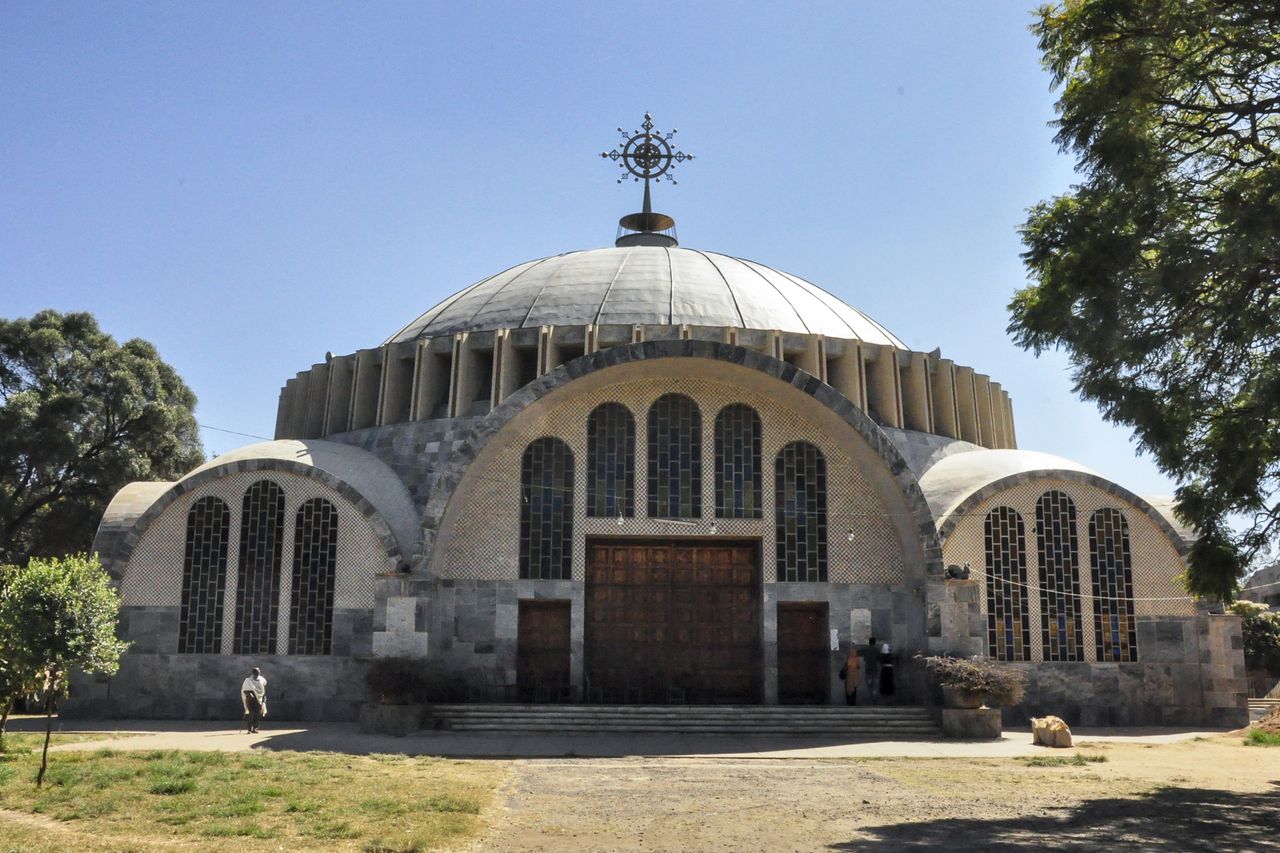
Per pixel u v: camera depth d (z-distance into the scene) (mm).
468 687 29000
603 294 36500
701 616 30172
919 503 29141
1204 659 30531
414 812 14312
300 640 29672
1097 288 16188
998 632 30359
